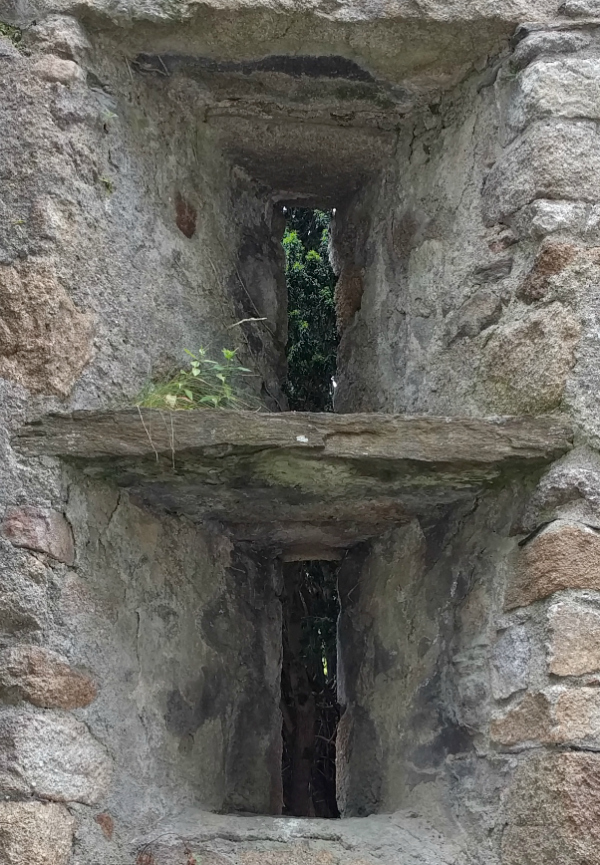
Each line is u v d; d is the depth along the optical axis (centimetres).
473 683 220
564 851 190
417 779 229
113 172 236
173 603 238
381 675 251
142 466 217
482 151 244
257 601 266
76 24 233
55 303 216
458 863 208
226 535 261
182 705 233
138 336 232
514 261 231
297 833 215
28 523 206
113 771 210
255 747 254
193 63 248
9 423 212
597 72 231
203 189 265
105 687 212
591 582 204
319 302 400
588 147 227
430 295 250
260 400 268
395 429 216
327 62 247
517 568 215
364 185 286
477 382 231
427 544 247
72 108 227
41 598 203
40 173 221
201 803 230
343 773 260
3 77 227
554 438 214
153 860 205
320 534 264
